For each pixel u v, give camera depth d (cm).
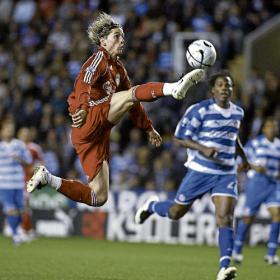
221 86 3073
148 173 6000
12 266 3525
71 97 2675
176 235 5691
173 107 6334
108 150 2755
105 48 2692
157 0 7338
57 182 2684
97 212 5900
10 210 4966
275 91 6184
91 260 3997
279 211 4181
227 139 3080
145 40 7044
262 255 4728
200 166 3092
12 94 7219
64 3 7931
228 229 2908
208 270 3606
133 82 6562
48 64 7400
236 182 3055
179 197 3183
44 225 5994
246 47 6244
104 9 7794
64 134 6544
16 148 4997
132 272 3419
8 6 8369
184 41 6309
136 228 5791
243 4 7194
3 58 7744
